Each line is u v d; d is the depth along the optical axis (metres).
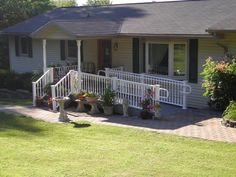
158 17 20.83
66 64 23.16
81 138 13.00
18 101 21.58
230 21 16.02
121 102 17.00
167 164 10.07
